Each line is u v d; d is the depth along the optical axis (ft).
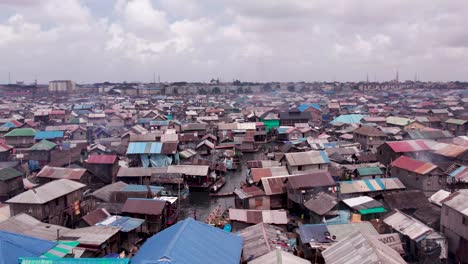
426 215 145.89
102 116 460.55
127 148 285.23
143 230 152.66
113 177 227.81
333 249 105.70
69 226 163.73
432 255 122.93
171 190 215.72
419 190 180.96
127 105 646.33
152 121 430.20
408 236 127.34
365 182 187.11
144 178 224.33
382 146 253.85
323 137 333.62
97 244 115.14
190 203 206.08
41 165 266.16
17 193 193.06
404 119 393.29
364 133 309.22
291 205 184.85
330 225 134.51
